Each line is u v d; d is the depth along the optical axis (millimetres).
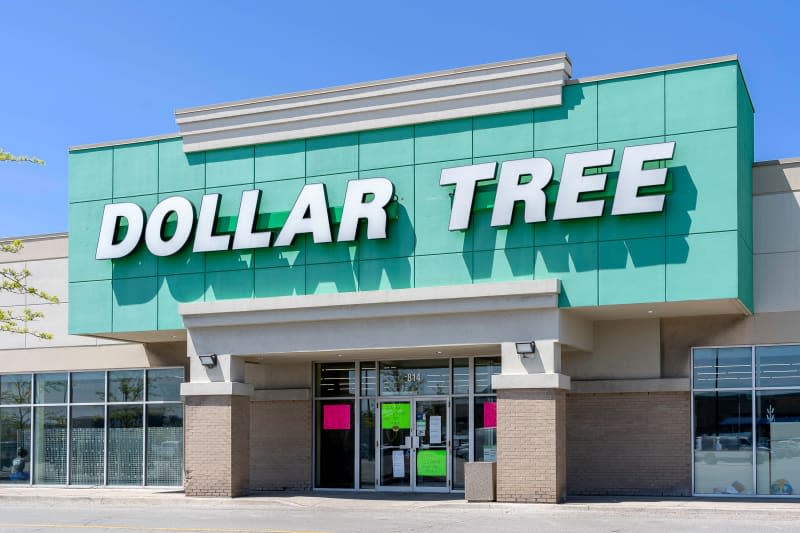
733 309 22969
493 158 23641
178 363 29969
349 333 24672
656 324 24688
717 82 21844
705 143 21797
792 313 23438
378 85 24828
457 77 24047
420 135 24422
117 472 30594
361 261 24672
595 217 22453
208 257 26297
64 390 31531
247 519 21578
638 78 22531
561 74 23094
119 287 27219
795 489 23281
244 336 25750
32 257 31984
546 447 22422
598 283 22359
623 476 24719
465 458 26469
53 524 21250
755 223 23969
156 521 21594
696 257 21578
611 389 24828
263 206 25797
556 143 23078
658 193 21875
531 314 22859
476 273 23531
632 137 22406
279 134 25781
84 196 27875
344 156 25125
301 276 25250
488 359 26500
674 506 21281
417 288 23734
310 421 28312
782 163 23812
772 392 23688
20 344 32031
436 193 24125
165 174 27000
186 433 25953
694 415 24328
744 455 23797
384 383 27719
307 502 24125
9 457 31906
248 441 26312
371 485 27531
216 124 26438
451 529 19047
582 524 19594
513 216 23266
